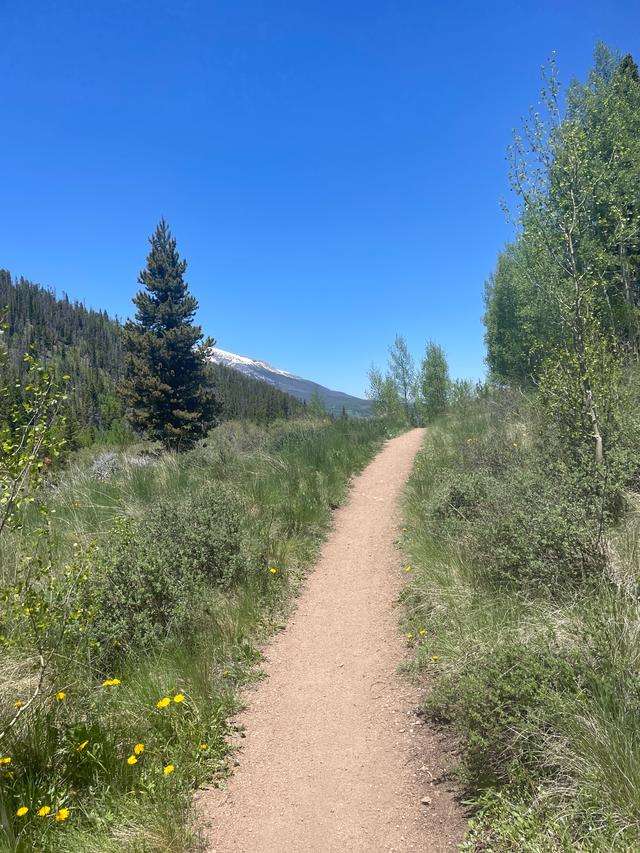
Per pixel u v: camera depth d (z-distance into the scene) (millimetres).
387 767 3156
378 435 19281
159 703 3332
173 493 8047
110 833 2596
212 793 3031
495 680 2986
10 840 2418
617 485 4566
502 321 18172
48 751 2992
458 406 21000
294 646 4820
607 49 13930
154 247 31953
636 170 5695
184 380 29859
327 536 7941
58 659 3701
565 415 5703
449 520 6023
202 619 4719
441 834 2607
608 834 2152
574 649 3025
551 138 5633
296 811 2869
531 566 4086
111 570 4605
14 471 3264
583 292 5613
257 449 11555
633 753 2332
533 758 2662
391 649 4602
